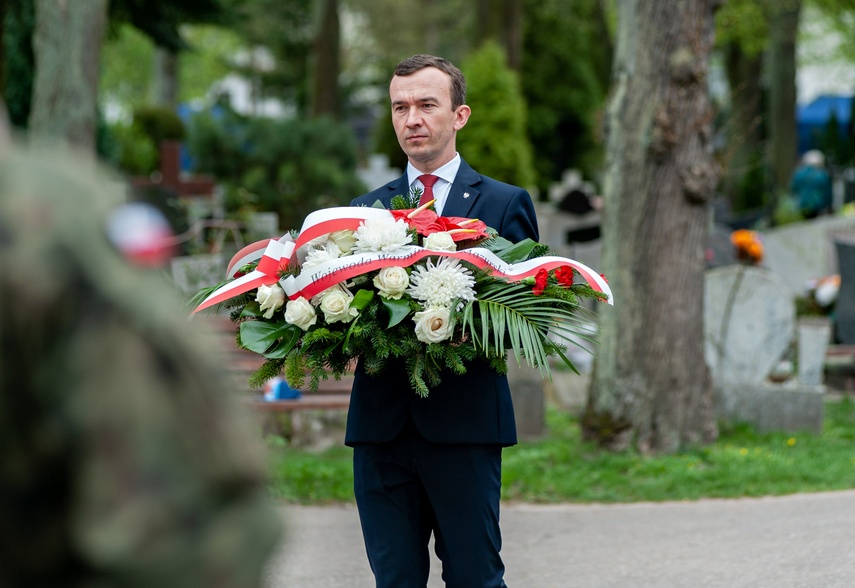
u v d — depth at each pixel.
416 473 5.05
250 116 27.47
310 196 26.03
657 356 12.14
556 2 51.16
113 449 1.65
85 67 16.16
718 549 8.41
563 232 28.92
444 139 5.29
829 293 20.75
